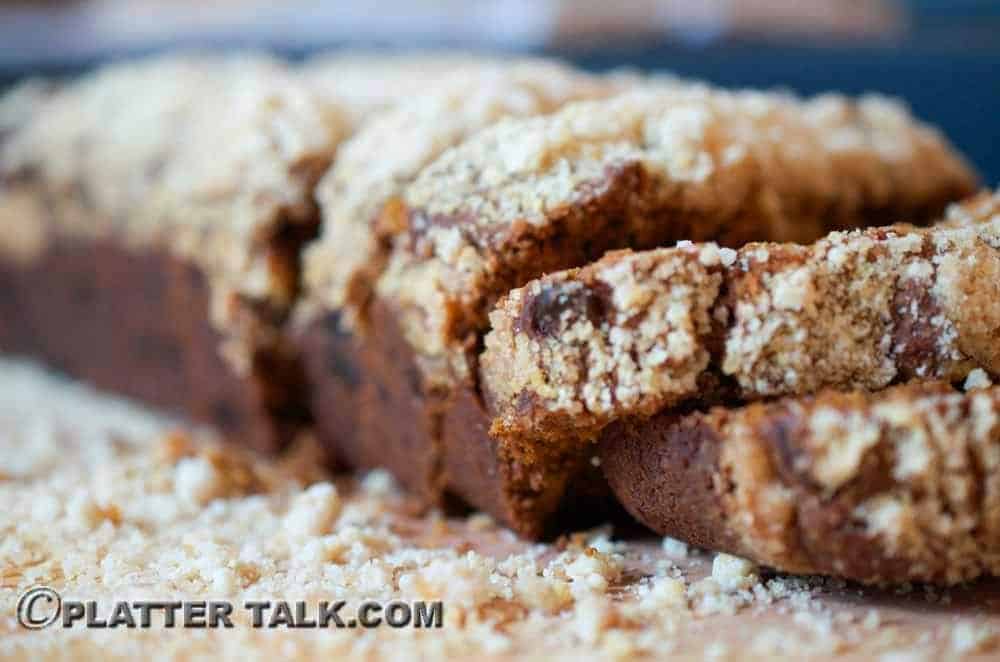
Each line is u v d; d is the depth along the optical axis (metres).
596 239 0.34
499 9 0.56
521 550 0.34
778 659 0.29
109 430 0.43
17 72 0.61
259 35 0.59
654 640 0.30
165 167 0.42
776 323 0.31
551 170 0.34
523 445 0.32
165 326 0.43
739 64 0.54
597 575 0.32
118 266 0.44
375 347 0.36
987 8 0.56
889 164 0.40
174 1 0.61
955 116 0.53
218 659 0.29
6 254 0.49
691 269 0.31
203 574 0.32
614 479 0.33
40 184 0.47
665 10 0.56
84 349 0.47
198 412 0.43
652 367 0.31
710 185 0.35
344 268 0.37
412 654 0.29
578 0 0.55
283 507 0.36
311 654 0.29
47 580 0.32
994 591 0.31
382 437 0.37
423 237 0.34
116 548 0.33
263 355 0.39
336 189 0.37
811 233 0.38
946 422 0.29
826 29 0.56
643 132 0.35
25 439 0.42
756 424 0.30
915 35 0.56
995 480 0.29
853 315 0.31
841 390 0.31
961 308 0.31
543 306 0.31
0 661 0.29
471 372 0.34
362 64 0.46
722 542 0.31
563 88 0.37
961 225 0.33
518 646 0.30
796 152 0.38
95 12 0.62
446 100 0.37
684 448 0.31
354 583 0.32
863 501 0.29
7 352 0.52
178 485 0.36
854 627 0.30
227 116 0.41
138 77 0.47
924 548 0.29
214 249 0.40
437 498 0.36
